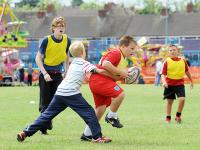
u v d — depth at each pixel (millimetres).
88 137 18438
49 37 20297
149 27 155625
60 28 20266
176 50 25750
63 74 20672
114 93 18344
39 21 160875
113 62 18375
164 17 156375
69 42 20562
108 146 17250
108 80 18438
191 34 151875
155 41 107750
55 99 18000
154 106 35281
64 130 22047
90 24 158750
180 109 25406
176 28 153875
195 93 49656
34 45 92000
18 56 83000
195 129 22406
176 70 25438
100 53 92125
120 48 18609
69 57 20641
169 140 18812
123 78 18547
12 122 25469
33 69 85188
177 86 25500
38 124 18156
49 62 20406
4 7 82438
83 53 18094
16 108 33875
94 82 18484
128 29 156500
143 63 81812
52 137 19688
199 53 89000
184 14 157500
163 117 27969
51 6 168875
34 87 67062
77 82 17859
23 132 18234
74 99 17797
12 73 76438
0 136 20094
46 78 19938
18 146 17391
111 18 160250
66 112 30047
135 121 25922
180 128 22781
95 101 18844
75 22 159000
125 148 16844
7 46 79000
